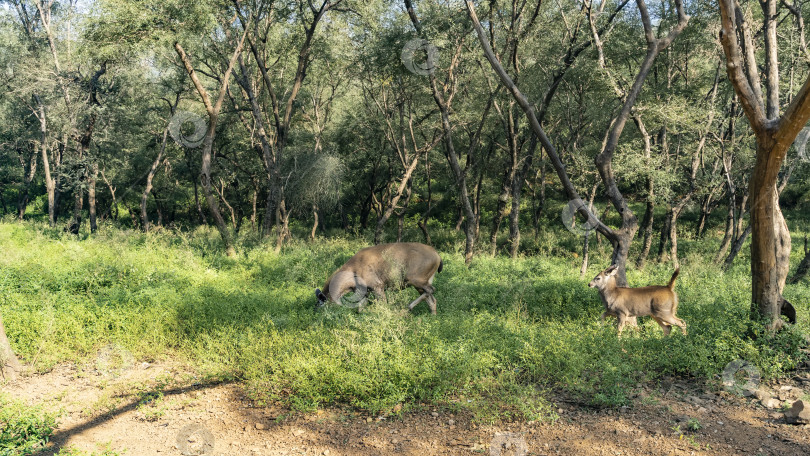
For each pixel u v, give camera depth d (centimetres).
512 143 1883
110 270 1115
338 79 2442
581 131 2056
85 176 2402
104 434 509
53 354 704
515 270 1324
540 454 448
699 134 1530
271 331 744
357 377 574
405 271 892
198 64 2284
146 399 593
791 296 955
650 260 2036
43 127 2605
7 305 841
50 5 2542
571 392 570
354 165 2694
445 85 1686
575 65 1555
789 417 492
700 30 1447
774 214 703
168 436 504
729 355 613
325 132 2558
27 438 476
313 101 2592
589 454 444
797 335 665
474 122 2041
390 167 2606
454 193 3102
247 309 896
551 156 947
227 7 1705
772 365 603
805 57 1240
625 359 628
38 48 2561
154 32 1437
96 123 2566
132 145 2988
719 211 2920
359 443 485
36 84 2347
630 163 1341
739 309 721
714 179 1630
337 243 2092
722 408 530
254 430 519
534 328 737
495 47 1572
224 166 2891
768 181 659
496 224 2006
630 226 899
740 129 1747
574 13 1600
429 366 587
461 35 1491
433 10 1501
